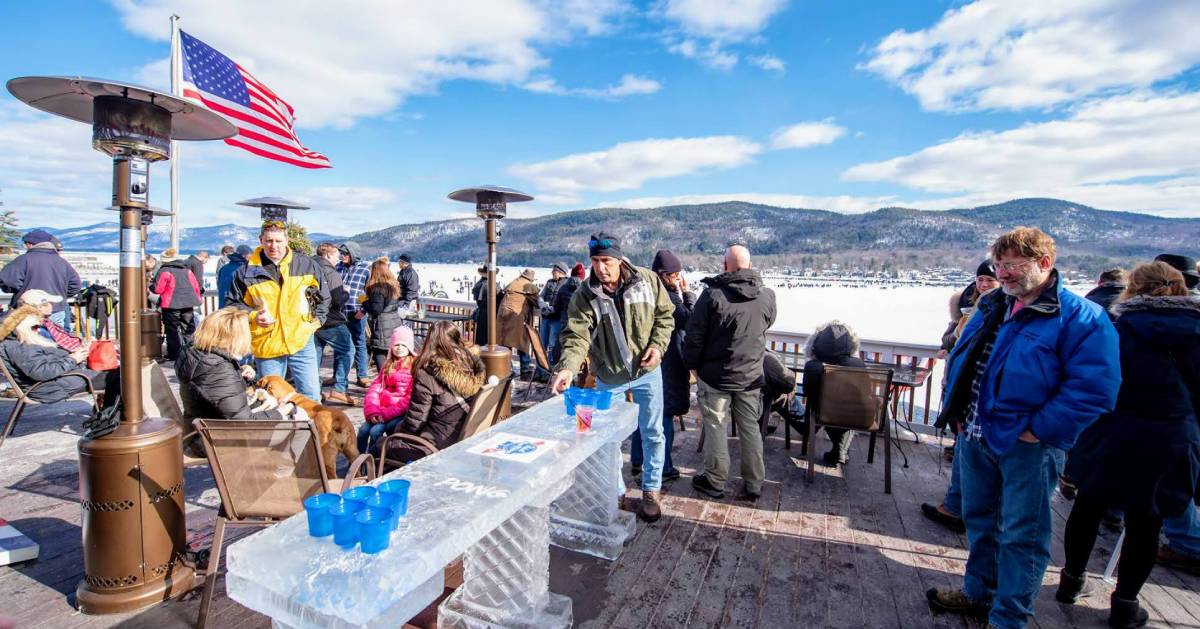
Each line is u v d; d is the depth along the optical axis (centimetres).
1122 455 251
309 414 369
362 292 748
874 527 371
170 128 249
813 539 352
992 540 267
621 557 323
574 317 349
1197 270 400
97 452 246
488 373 528
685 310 451
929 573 315
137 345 256
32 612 255
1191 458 246
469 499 188
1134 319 252
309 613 134
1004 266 229
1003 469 241
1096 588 303
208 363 321
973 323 261
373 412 417
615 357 348
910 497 422
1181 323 241
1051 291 226
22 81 214
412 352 426
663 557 325
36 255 709
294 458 255
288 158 845
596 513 324
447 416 339
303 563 146
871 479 457
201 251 1041
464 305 1158
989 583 268
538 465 222
